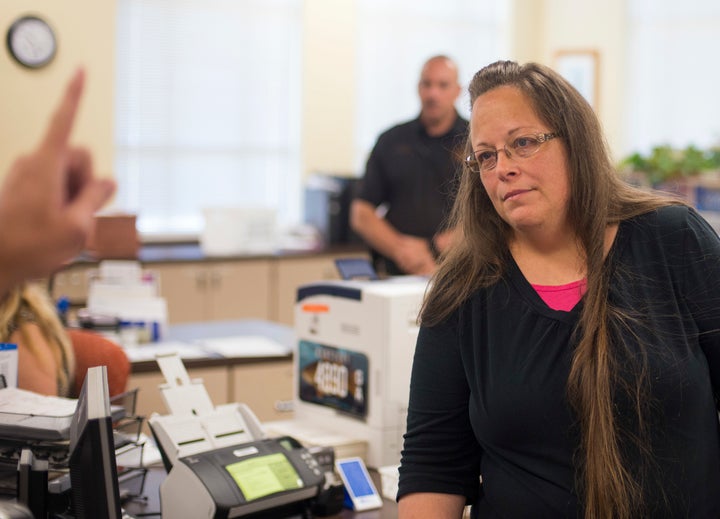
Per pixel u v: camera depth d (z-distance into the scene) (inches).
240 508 69.7
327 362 94.0
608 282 57.9
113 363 100.4
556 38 286.8
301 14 249.4
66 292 195.8
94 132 219.5
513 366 58.4
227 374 134.5
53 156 23.5
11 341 90.1
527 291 59.7
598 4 283.6
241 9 242.7
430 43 272.7
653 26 287.0
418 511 61.9
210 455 72.8
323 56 250.1
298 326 97.4
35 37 207.6
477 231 62.7
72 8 213.3
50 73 211.3
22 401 74.8
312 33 248.1
